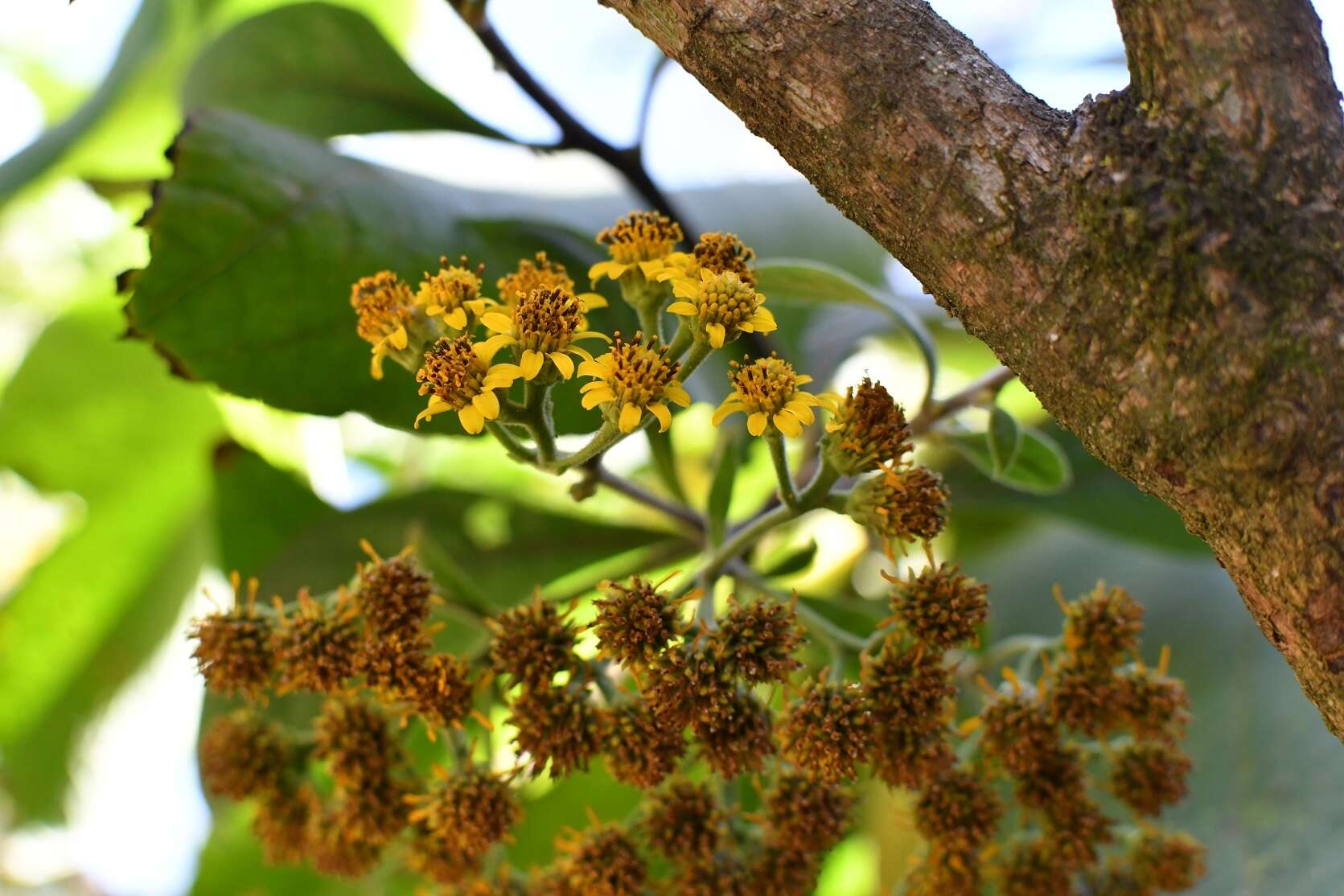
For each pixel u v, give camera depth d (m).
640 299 0.46
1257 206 0.39
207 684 0.48
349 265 0.51
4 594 0.81
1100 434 0.39
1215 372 0.39
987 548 0.67
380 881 0.60
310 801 0.50
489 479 0.70
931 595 0.45
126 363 0.70
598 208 0.57
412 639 0.46
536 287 0.45
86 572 0.74
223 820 0.65
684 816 0.48
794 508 0.46
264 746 0.51
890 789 0.45
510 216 0.52
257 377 0.50
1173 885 0.49
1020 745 0.47
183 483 0.73
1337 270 0.38
